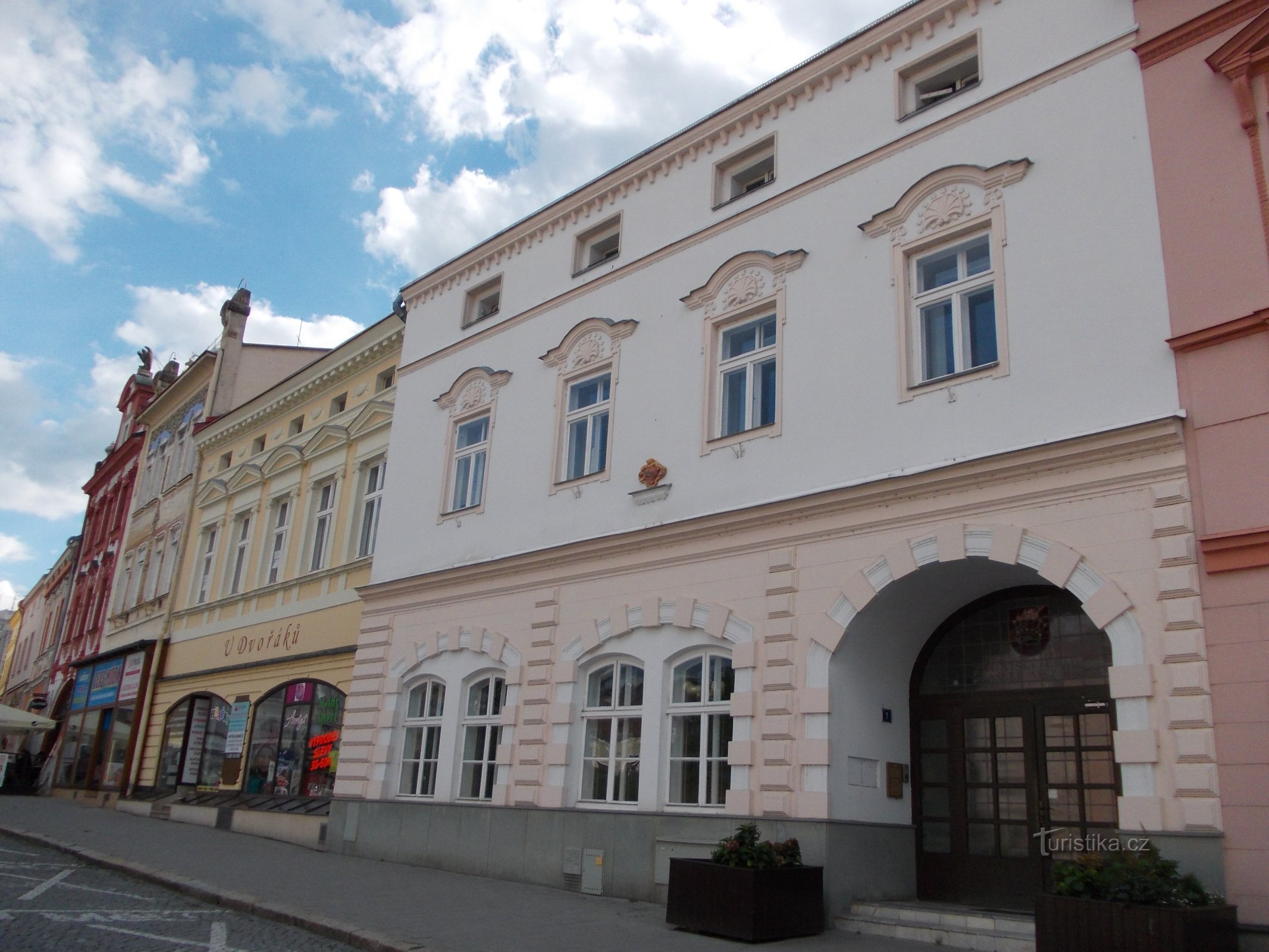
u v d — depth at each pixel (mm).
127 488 38312
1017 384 11594
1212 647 9547
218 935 10211
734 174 16328
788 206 14812
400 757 18094
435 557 18766
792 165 15078
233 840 20156
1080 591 10492
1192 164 10906
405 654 18500
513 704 16047
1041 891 11648
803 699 12430
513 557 16781
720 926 10695
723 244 15586
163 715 28234
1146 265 10945
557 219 18922
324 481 24703
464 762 16891
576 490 16438
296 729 22328
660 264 16469
